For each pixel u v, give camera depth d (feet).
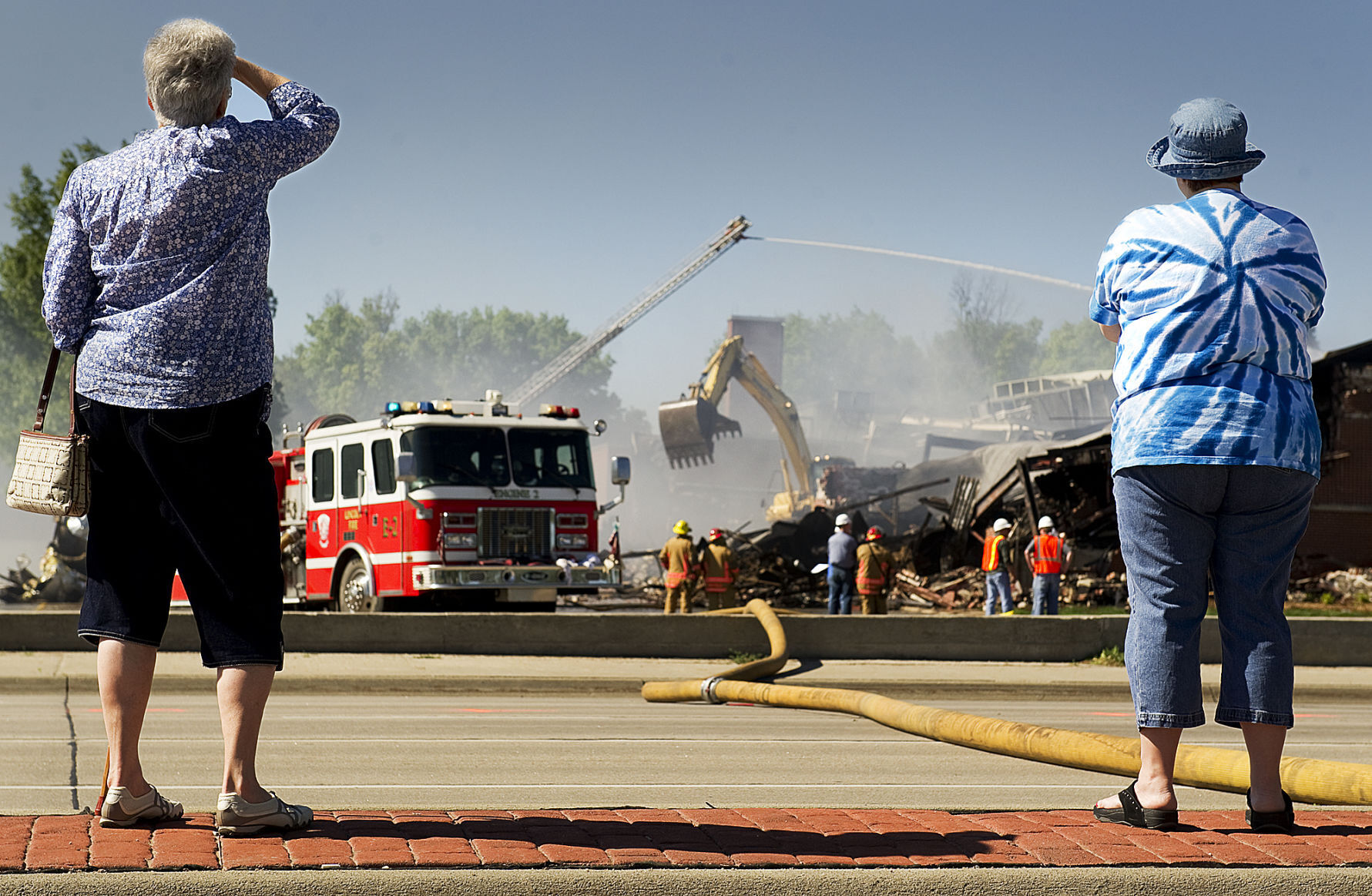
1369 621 48.14
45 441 10.79
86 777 17.80
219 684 10.66
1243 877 9.85
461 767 19.69
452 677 39.27
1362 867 10.08
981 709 37.17
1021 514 97.30
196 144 10.60
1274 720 11.60
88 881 8.88
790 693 31.30
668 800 16.10
